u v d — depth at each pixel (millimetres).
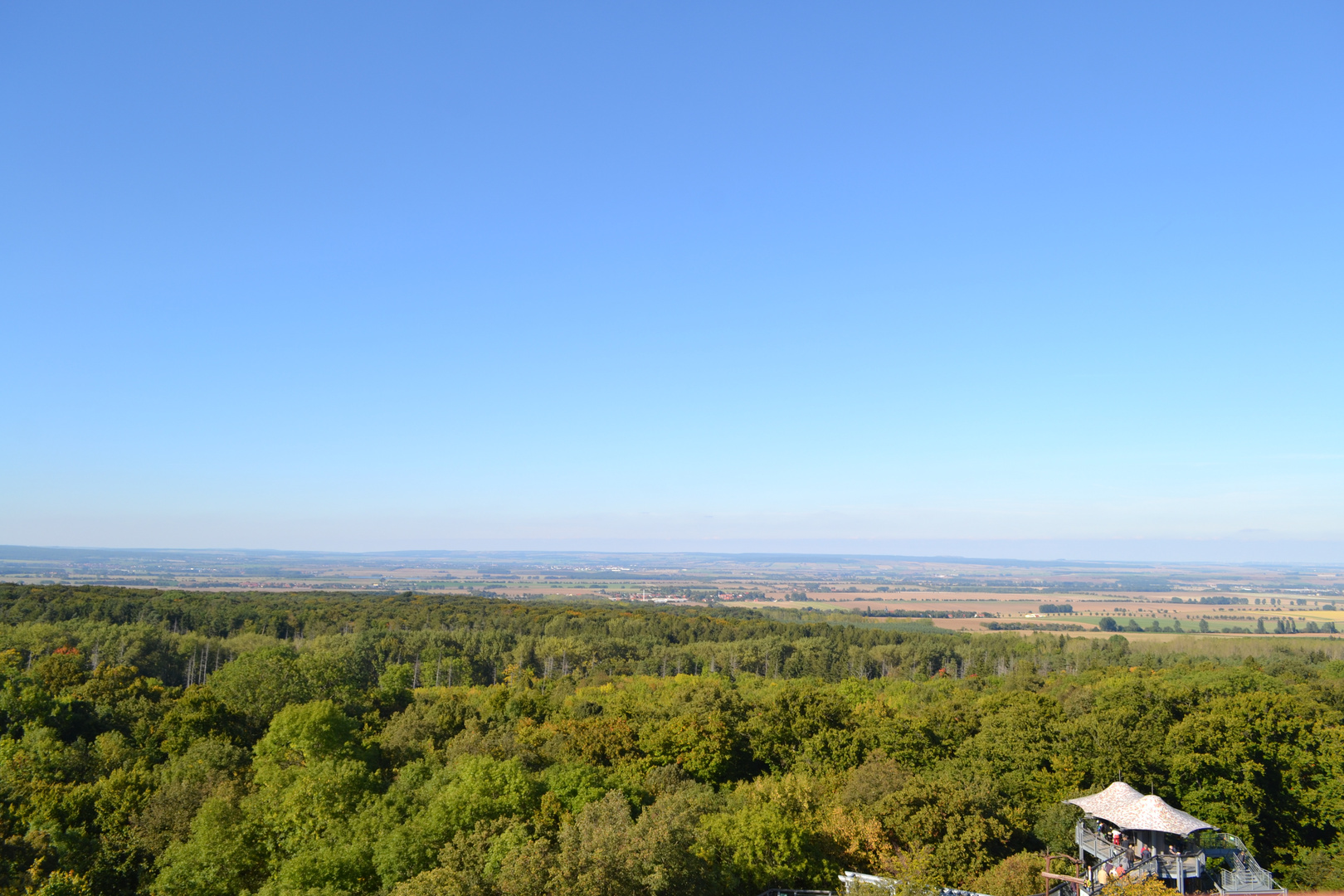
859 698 105375
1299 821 56875
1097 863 44625
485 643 150625
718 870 43062
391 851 39656
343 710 87062
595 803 46844
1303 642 193625
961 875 45094
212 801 45344
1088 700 79500
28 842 41188
